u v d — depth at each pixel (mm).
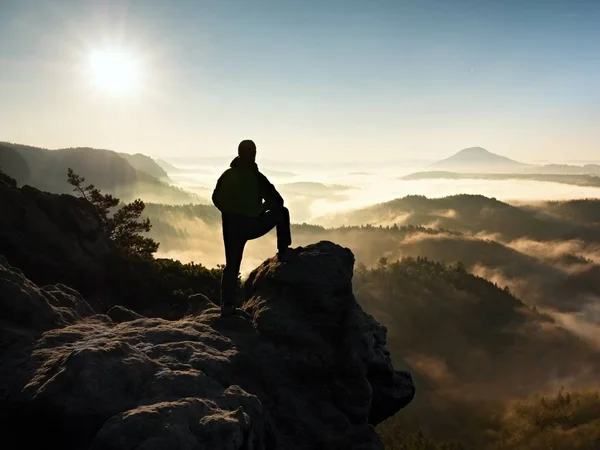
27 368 5422
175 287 24828
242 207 7203
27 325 6496
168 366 5609
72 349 5684
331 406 6750
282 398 6422
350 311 7594
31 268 18312
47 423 4723
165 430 4113
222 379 5887
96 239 22328
